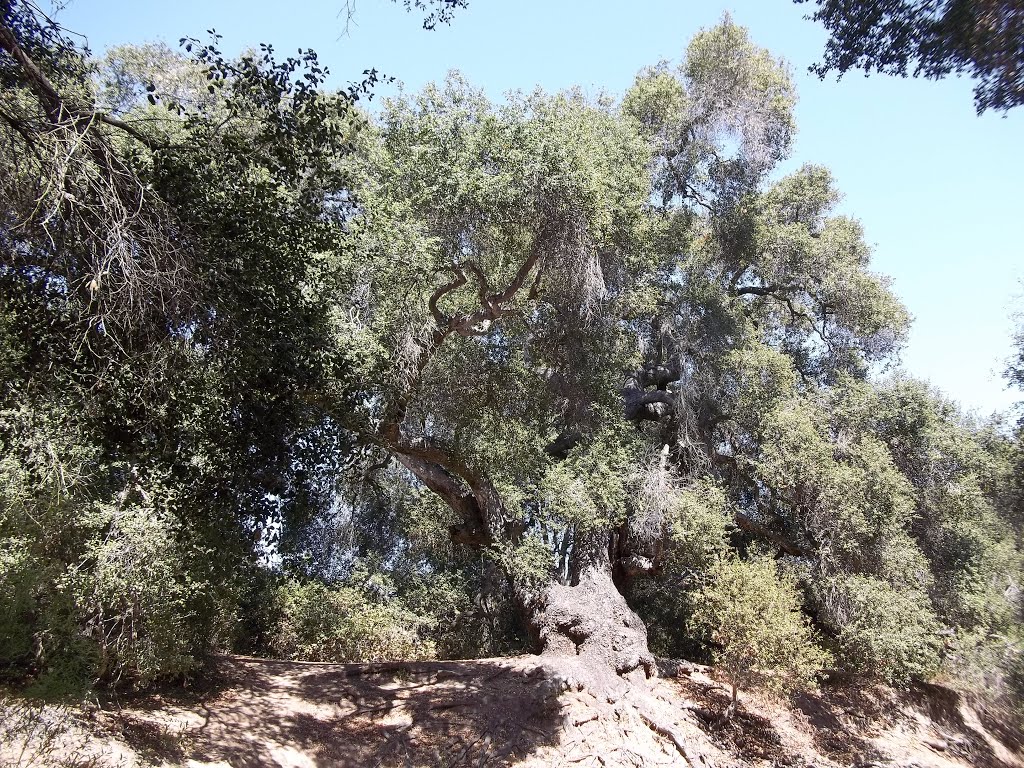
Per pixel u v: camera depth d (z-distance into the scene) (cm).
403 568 2342
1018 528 1712
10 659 710
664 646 2088
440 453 1602
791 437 1789
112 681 1088
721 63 2138
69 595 786
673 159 2184
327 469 890
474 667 1555
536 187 1339
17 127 553
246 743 1096
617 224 1639
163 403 694
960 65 655
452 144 1395
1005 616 1606
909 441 1964
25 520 809
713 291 1945
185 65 1370
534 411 1758
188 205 655
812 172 2425
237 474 759
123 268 561
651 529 1623
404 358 1295
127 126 635
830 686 1811
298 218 742
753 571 1540
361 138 1337
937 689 1866
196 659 1268
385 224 1166
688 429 1864
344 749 1194
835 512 1747
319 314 840
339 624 1831
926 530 1975
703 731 1459
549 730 1326
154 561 968
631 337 1897
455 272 1440
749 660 1469
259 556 1011
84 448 809
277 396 761
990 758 1673
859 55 726
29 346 635
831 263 2238
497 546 1600
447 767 1202
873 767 1476
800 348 2438
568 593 1661
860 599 1648
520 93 1430
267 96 713
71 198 537
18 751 669
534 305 1672
